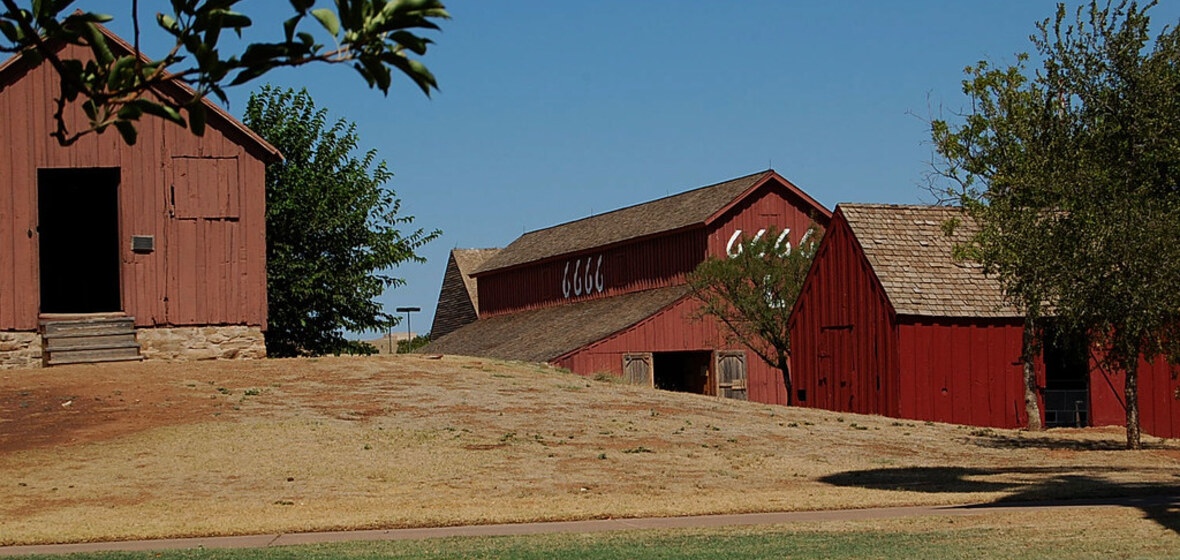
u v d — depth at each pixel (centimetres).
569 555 1287
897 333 3322
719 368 4966
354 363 3189
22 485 1867
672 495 1836
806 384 3784
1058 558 1226
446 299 8200
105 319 2989
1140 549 1266
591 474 2039
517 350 5516
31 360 2927
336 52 447
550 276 6725
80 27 471
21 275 2928
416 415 2531
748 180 5553
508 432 2408
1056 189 2256
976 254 2764
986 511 1614
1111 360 2356
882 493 1827
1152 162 2203
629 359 4853
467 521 1593
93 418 2369
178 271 3048
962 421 3362
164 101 471
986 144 2734
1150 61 2234
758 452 2331
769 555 1267
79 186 3466
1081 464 2255
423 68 451
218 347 3081
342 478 1955
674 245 5584
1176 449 2517
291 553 1325
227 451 2128
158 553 1336
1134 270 2153
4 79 2914
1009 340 3441
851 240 3569
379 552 1327
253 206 3116
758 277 4256
